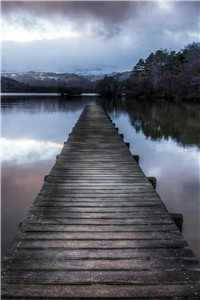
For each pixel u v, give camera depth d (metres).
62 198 5.45
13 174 9.26
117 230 4.20
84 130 14.11
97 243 3.83
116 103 45.66
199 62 44.03
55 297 2.83
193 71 43.12
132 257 3.50
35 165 10.41
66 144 10.79
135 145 14.41
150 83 55.69
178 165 10.53
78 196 5.55
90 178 6.69
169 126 20.17
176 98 42.41
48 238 3.95
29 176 9.04
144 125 21.00
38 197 5.50
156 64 58.56
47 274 3.16
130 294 2.87
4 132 18.45
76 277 3.12
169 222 4.47
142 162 10.99
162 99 49.78
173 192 7.67
